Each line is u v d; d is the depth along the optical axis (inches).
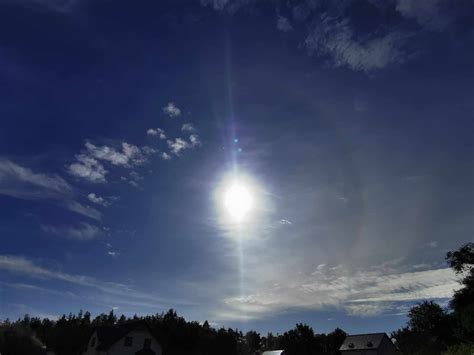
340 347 3622.0
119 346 2069.4
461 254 1515.7
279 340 4338.1
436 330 2495.1
